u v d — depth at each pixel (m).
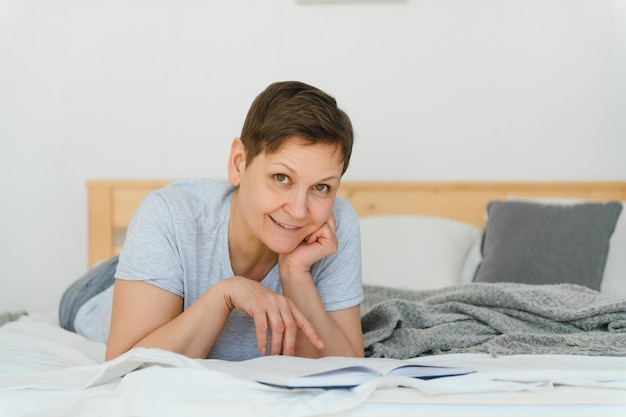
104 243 2.72
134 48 2.86
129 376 0.89
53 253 2.88
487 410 0.89
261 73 2.84
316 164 1.05
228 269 1.22
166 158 2.87
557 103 2.79
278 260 1.24
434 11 2.80
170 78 2.86
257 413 0.86
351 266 1.29
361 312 1.69
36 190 2.87
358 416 0.88
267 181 1.07
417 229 2.43
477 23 2.80
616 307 1.31
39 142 2.87
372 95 2.81
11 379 0.98
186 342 1.07
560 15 2.78
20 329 1.52
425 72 2.80
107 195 2.72
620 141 2.77
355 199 2.71
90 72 2.86
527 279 2.16
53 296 2.88
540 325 1.37
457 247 2.41
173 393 0.88
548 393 0.91
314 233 1.20
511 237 2.28
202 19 2.85
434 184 2.69
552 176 2.79
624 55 2.77
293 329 1.06
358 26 2.81
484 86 2.80
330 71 2.83
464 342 1.29
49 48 2.86
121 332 1.12
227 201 1.24
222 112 2.85
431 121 2.80
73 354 1.27
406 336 1.32
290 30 2.83
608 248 2.21
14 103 2.86
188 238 1.18
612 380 0.95
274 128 1.04
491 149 2.80
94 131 2.87
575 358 1.11
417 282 2.28
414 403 0.88
